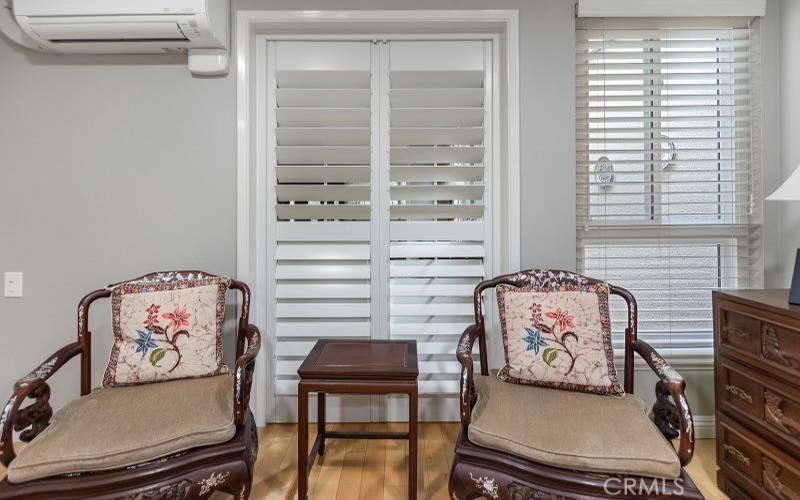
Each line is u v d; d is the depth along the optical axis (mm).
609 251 2021
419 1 1894
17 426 1198
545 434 1181
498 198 2023
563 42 1893
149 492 1157
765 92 1910
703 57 1970
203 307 1581
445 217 2027
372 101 2023
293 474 1679
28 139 1866
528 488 1145
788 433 1276
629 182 1955
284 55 2014
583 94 1962
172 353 1512
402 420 2055
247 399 1372
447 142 2012
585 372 1422
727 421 1524
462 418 1285
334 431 1923
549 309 1507
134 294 1548
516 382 1494
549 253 1913
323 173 1987
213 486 1229
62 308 1878
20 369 1869
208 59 1833
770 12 1905
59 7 1613
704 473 1676
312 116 1982
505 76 1948
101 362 1886
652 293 2021
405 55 2021
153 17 1628
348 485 1604
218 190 1899
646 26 1950
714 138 1935
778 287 1903
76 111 1875
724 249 2014
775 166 1908
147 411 1295
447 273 1996
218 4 1742
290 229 2016
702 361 1949
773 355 1323
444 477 1653
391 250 2014
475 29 1968
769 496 1339
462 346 1447
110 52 1846
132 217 1890
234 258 1909
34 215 1869
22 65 1859
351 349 1661
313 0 1891
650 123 1982
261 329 2020
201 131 1891
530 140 1902
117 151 1883
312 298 1998
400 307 2010
